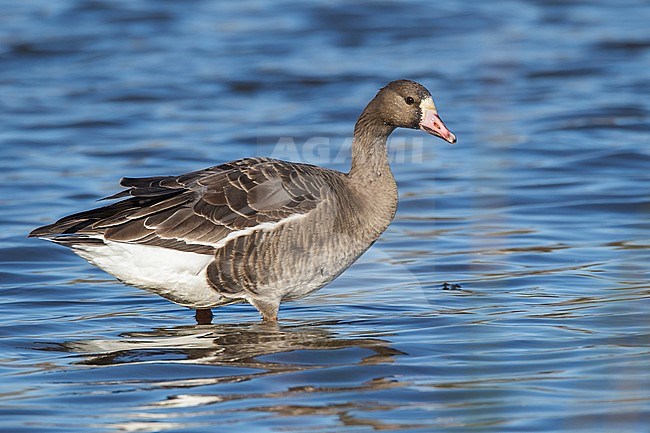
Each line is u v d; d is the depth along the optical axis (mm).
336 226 13125
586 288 14453
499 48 31859
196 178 13016
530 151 23125
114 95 28453
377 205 13664
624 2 38406
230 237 12609
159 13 36781
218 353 11883
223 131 25016
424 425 9562
